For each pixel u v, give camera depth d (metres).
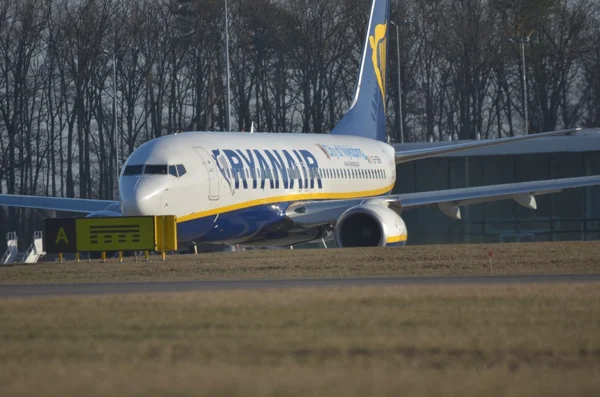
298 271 113.50
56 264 128.62
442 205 158.38
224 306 71.88
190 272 114.44
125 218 129.12
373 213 147.38
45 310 72.19
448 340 55.47
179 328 61.53
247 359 50.59
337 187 178.88
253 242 160.00
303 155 170.75
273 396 41.75
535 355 51.25
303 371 46.97
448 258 122.62
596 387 43.25
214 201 144.50
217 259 126.25
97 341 57.28
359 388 43.03
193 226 141.88
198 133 150.75
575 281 94.56
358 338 56.44
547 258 120.88
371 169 193.25
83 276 114.06
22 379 46.00
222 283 101.00
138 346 54.88
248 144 157.88
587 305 70.00
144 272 115.50
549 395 41.84
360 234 154.12
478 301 73.19
